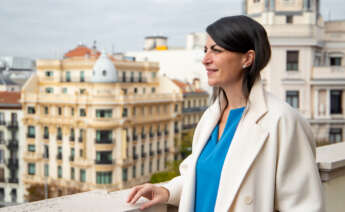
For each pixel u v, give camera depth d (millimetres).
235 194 1879
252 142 1911
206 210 2074
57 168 52875
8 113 55469
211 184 2061
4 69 76812
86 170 49969
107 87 52438
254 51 1947
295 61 25078
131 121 50750
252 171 1896
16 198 56125
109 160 49250
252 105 1978
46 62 56719
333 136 25422
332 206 3252
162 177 31969
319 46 25844
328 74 24875
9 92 58344
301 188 1851
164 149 58531
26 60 81688
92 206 2178
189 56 69125
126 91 55688
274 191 1915
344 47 28141
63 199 2314
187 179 2188
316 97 25203
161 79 62500
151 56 72375
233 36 1918
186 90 63562
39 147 54406
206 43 2053
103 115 49094
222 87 2090
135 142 52312
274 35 24906
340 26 28203
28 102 54375
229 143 2033
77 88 54562
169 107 59094
